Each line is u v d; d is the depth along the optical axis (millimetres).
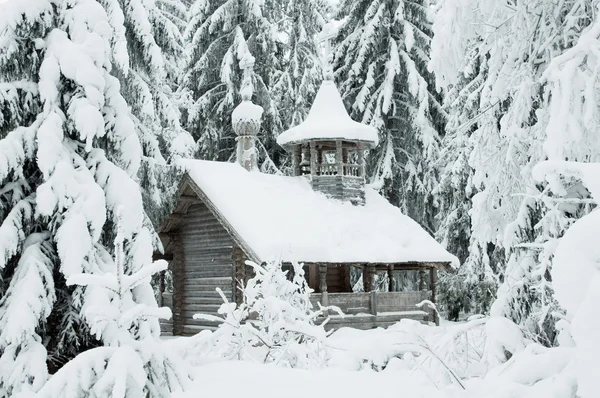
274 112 31234
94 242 9297
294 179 24875
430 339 6395
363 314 21844
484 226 9055
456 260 23656
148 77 17359
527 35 8328
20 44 10258
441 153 26250
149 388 5285
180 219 23469
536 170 3617
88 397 5016
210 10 32062
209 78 32344
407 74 30375
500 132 8273
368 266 23156
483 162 9031
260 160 32188
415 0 31109
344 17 33875
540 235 7488
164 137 18609
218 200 20922
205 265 22750
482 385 4109
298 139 24484
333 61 32188
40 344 8375
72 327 9648
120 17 11461
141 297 9109
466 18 8586
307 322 9414
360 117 31391
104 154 10328
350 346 6578
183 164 18531
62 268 8969
